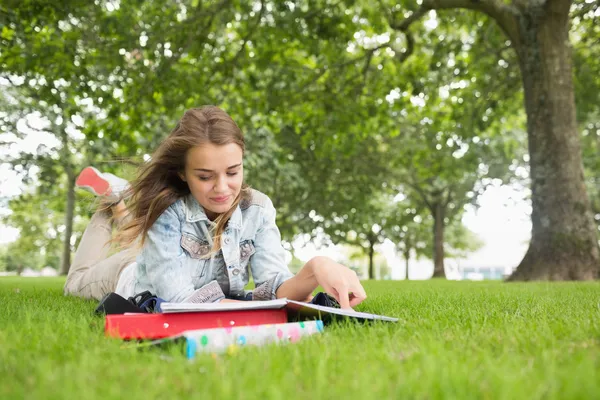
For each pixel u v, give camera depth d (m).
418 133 18.08
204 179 2.61
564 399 1.05
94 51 9.95
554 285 6.50
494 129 15.14
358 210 21.44
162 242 2.82
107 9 9.99
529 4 9.41
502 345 1.70
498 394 1.07
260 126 15.23
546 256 8.92
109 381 1.22
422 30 12.88
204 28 10.12
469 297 4.16
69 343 1.73
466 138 14.05
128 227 2.85
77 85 9.92
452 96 14.30
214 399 1.07
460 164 17.23
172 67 10.95
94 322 2.32
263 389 1.12
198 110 2.67
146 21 9.94
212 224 2.94
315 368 1.35
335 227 23.70
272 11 10.40
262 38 10.71
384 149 19.69
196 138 2.54
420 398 1.06
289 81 11.77
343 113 12.26
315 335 1.89
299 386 1.19
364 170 19.53
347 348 1.62
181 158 2.65
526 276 8.98
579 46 12.65
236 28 11.08
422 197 24.69
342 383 1.18
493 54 12.34
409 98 13.94
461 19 11.85
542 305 3.23
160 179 2.82
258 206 3.18
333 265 2.67
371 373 1.24
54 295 4.80
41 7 8.88
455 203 25.38
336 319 2.30
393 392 1.11
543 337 1.80
